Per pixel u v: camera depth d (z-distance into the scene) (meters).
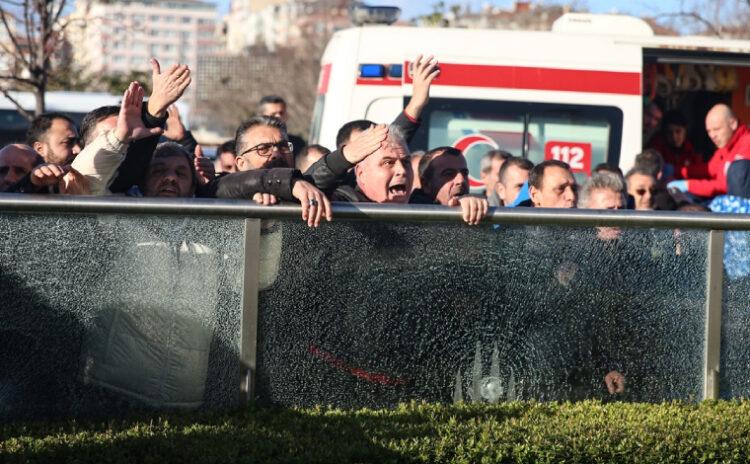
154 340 6.54
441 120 15.78
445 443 6.09
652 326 7.16
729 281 7.24
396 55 15.88
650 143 18.86
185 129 13.02
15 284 6.36
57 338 6.41
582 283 7.07
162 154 7.86
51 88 29.86
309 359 6.72
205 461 5.75
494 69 15.88
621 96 16.03
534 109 15.91
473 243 6.92
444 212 6.82
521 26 39.03
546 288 7.02
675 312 7.19
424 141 15.73
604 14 16.95
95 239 6.44
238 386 6.62
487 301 6.95
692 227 7.15
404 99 15.88
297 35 81.12
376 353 6.82
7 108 27.03
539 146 15.91
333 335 6.75
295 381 6.71
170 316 6.55
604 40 16.12
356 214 6.72
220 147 13.41
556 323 7.04
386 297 6.82
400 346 6.84
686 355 7.20
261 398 6.67
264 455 5.84
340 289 6.75
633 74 16.09
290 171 6.64
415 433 6.30
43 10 20.53
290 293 6.69
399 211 6.77
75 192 7.01
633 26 16.91
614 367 7.12
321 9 70.31
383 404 6.84
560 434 6.34
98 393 6.47
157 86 7.01
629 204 12.28
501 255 6.96
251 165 8.52
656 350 7.17
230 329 6.61
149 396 6.54
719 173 15.82
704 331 7.21
